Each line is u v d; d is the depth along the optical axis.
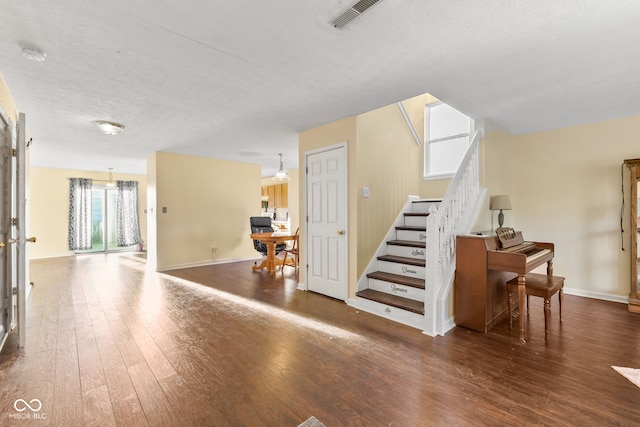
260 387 1.88
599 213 3.74
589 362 2.18
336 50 2.12
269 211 9.85
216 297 3.84
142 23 1.79
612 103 3.13
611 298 3.66
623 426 1.53
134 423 1.56
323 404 1.72
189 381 1.94
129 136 4.43
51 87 2.69
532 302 3.62
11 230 2.57
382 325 2.91
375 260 3.70
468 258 2.82
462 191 3.22
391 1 1.61
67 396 1.78
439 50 2.11
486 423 1.56
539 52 2.14
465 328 2.83
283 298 3.80
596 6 1.65
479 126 3.59
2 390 1.83
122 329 2.77
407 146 4.34
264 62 2.28
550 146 4.09
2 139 2.50
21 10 1.66
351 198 3.53
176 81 2.61
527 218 4.27
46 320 2.98
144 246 8.76
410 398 1.77
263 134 4.37
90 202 7.81
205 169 6.16
